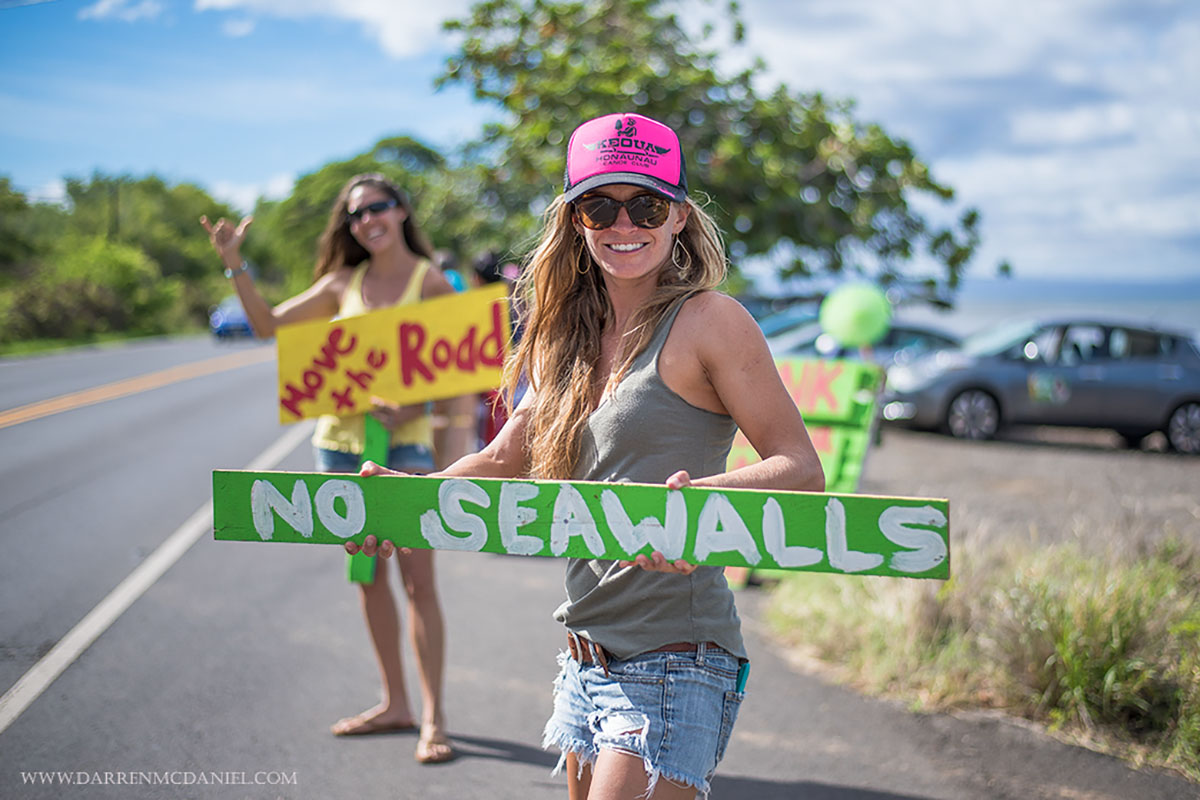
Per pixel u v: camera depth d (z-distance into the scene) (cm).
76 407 1554
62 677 455
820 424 680
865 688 449
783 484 194
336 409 396
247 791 347
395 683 403
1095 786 351
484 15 1424
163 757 374
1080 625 414
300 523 216
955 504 843
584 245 228
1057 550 513
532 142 1371
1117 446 1401
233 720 410
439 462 458
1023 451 1266
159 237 7856
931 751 384
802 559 190
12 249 5672
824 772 367
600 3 1448
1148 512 708
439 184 1609
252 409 1528
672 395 205
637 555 198
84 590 595
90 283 4422
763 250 1330
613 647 210
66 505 833
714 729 207
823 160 1402
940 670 443
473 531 208
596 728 212
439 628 384
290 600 580
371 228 402
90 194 8150
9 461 1052
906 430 1453
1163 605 417
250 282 409
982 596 473
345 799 343
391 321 394
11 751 378
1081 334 1384
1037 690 415
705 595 209
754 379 201
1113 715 395
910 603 471
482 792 350
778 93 1403
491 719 416
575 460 219
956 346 1463
